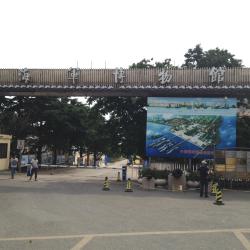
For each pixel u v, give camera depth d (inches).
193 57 1615.4
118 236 443.5
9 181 1213.7
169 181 1059.3
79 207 682.2
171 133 1162.6
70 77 1170.6
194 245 400.2
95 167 2709.2
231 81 1119.0
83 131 2108.8
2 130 1919.3
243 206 735.1
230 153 1119.6
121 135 1472.7
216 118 1147.9
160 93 1167.6
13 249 378.6
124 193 943.7
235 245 401.1
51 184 1147.3
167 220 556.7
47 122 1994.3
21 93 1214.3
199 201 805.9
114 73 1156.5
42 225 507.5
